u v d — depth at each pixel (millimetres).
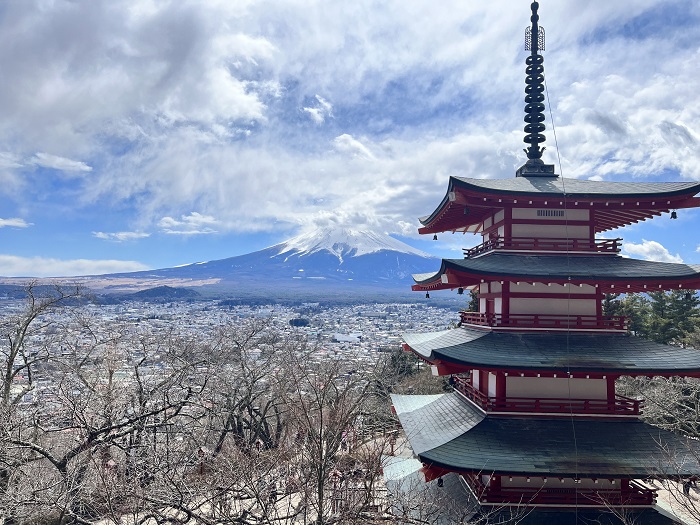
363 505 17328
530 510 18484
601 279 19406
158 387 30109
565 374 19000
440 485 20406
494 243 21859
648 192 20391
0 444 21656
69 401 25906
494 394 20844
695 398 37969
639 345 19922
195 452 24453
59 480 20812
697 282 19484
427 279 23578
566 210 21953
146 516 19250
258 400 44750
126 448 23500
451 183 20609
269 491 18609
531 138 25156
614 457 17688
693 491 31672
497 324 20641
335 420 18016
